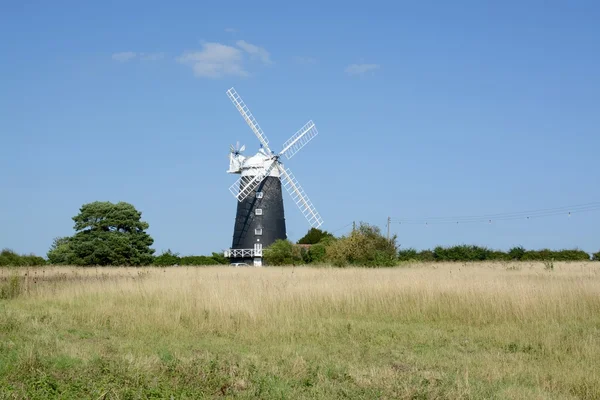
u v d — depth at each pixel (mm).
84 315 19438
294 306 20688
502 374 12094
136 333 16797
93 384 10172
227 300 20047
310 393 10242
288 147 68812
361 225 52031
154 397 9719
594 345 14539
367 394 10062
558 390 11000
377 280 25422
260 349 14820
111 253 60531
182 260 66562
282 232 67625
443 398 9898
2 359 12164
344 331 17281
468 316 19672
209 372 11156
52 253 63531
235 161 68875
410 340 16328
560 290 21312
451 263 53344
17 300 23984
